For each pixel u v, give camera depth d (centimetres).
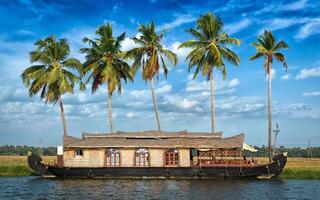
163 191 3856
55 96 6066
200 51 5744
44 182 4591
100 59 6034
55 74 5781
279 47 5681
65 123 6088
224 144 5041
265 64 5728
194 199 3419
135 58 6041
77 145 5047
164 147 5003
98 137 5309
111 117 6053
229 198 3475
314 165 6228
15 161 7150
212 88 5900
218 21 5894
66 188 4072
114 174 4956
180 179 4856
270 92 5669
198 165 4928
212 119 5853
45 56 5891
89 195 3622
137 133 5394
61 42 6056
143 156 5044
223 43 5853
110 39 5988
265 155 9238
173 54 5947
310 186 4262
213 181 4669
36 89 5891
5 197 3519
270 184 4412
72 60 5978
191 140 5191
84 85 6166
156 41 5991
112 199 3412
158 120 6075
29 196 3569
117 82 6191
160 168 4894
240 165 4856
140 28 6006
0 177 5197
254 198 3481
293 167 5609
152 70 5919
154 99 6094
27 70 5900
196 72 5906
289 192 3828
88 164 5053
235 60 5769
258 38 5784
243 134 5269
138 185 4297
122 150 5059
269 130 5591
